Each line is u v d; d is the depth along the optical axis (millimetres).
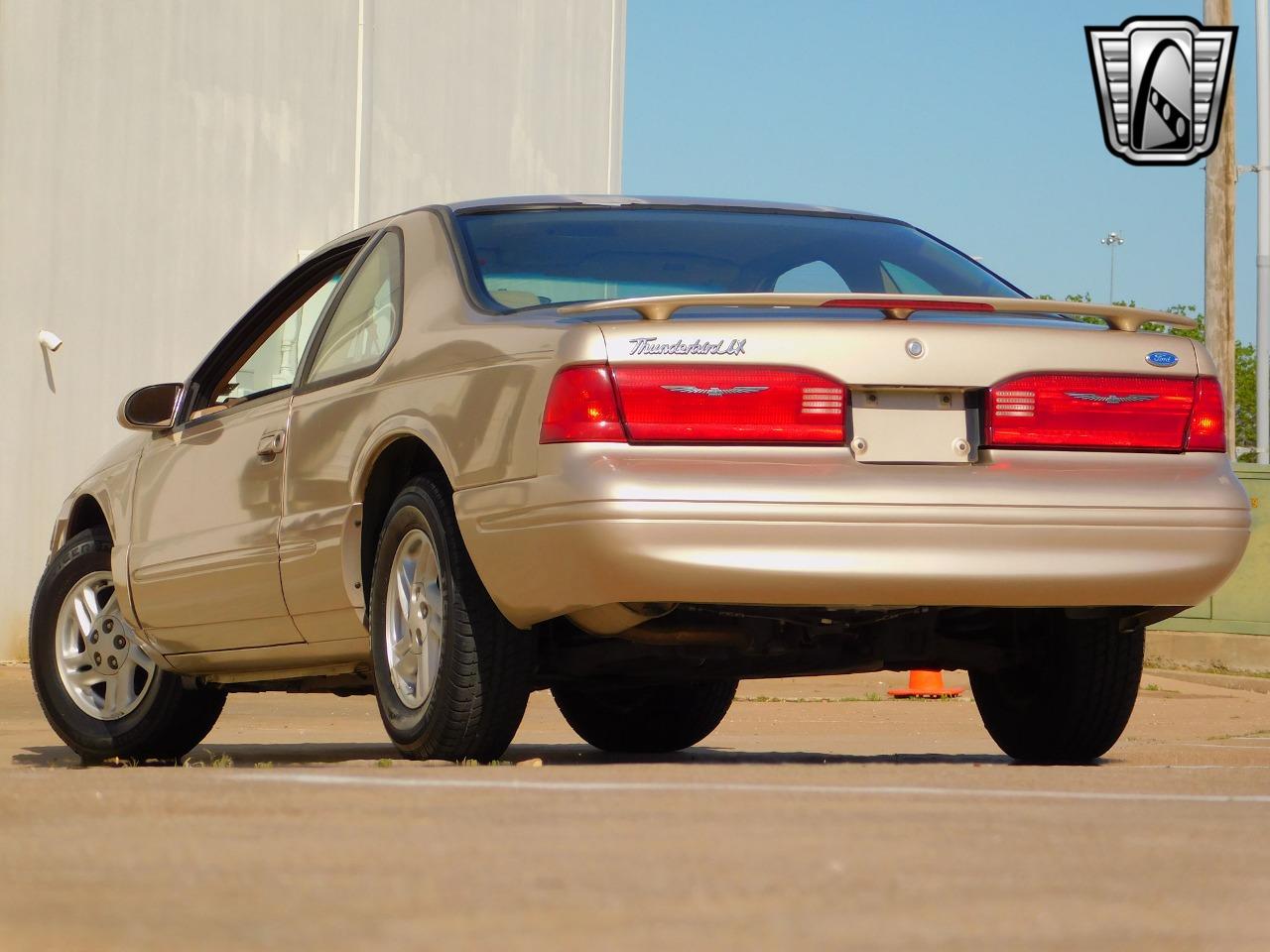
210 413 12586
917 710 21156
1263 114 41656
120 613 13266
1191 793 7324
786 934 3752
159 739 13008
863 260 11148
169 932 3723
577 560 8836
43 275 27000
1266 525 31750
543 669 10148
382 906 4070
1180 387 9891
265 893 4258
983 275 11531
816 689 25641
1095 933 3898
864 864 4836
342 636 10914
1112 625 10578
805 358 9109
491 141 38125
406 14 34594
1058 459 9516
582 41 43062
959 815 6090
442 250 10688
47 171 27078
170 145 29094
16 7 26594
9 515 26406
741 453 8969
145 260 28672
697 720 13477
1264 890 4656
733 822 5719
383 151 33844
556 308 9555
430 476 9992
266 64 30984
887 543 9055
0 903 4117
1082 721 10820
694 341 9016
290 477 11211
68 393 27344
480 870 4648
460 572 9586
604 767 8305
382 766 8688
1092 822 6020
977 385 9391
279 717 18250
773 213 11531
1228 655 31703
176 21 29156
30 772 7551
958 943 3709
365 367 10797
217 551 11883
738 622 9695
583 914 3971
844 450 9109
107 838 5285
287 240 31406
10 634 26344
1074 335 9711
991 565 9211
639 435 8891
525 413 9141
